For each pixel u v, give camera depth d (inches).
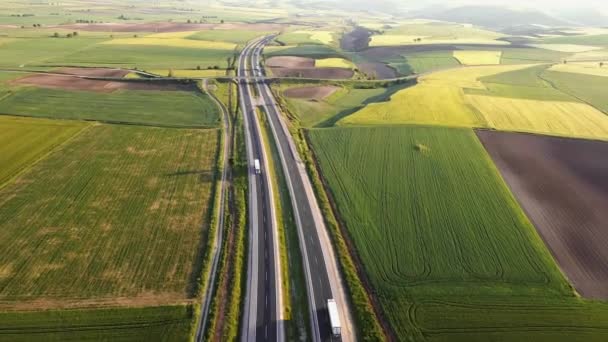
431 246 2041.1
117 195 2442.2
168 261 1904.5
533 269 1884.8
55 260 1879.9
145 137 3314.5
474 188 2603.3
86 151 3006.9
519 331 1566.2
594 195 2588.6
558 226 2250.2
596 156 3132.4
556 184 2706.7
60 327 1539.1
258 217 2297.0
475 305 1678.2
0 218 2174.0
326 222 2258.9
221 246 2033.7
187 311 1622.8
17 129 3351.4
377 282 1803.6
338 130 3570.4
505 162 3002.0
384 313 1647.4
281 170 2861.7
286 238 2133.4
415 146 3198.8
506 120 3860.7
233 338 1547.7
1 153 2920.8
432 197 2487.7
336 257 1987.0
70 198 2389.3
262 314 1657.2
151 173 2728.8
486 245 2049.7
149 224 2176.4
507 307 1669.5
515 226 2209.6
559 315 1635.1
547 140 3400.6
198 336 1535.4
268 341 1542.8
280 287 1797.5
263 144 3284.9
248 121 3804.1
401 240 2086.6
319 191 2561.5
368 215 2301.9
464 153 3102.9
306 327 1605.6
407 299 1710.1
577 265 1953.7
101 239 2038.6
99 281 1763.0
